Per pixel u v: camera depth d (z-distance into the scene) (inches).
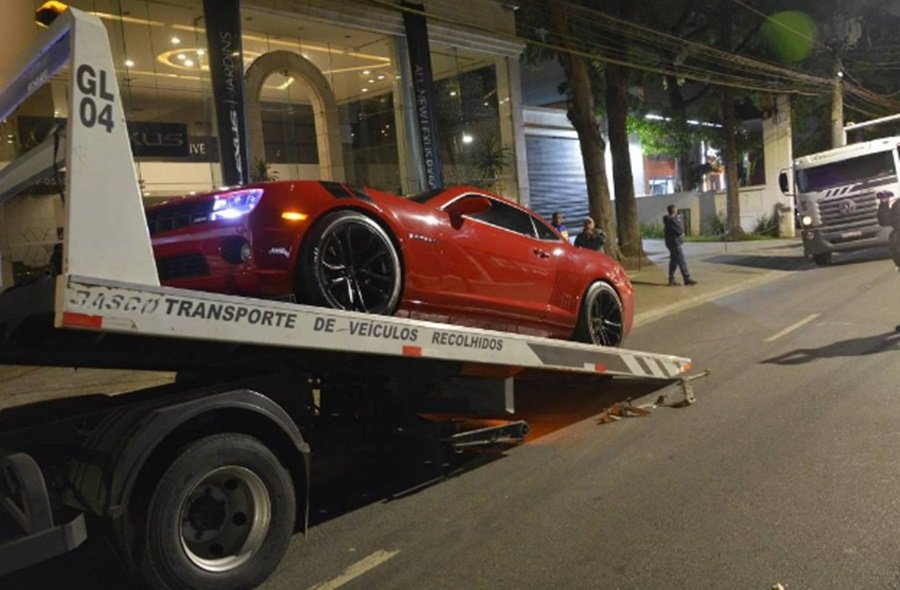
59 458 158.7
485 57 794.2
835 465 199.8
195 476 136.9
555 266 268.8
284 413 154.1
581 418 270.2
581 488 196.9
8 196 179.0
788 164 1205.1
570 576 147.9
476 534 171.3
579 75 768.3
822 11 1073.5
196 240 179.5
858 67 1371.8
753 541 158.4
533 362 215.6
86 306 121.0
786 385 290.8
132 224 129.1
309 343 155.4
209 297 138.3
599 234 552.1
